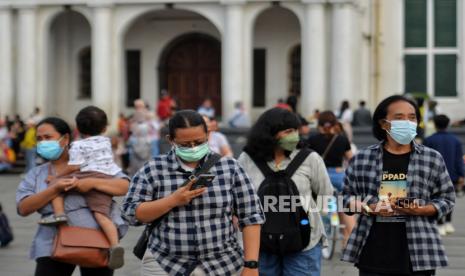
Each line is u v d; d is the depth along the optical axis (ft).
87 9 209.77
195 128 41.04
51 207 49.03
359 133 168.86
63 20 226.38
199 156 41.29
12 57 214.28
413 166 45.14
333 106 198.39
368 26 218.38
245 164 49.83
